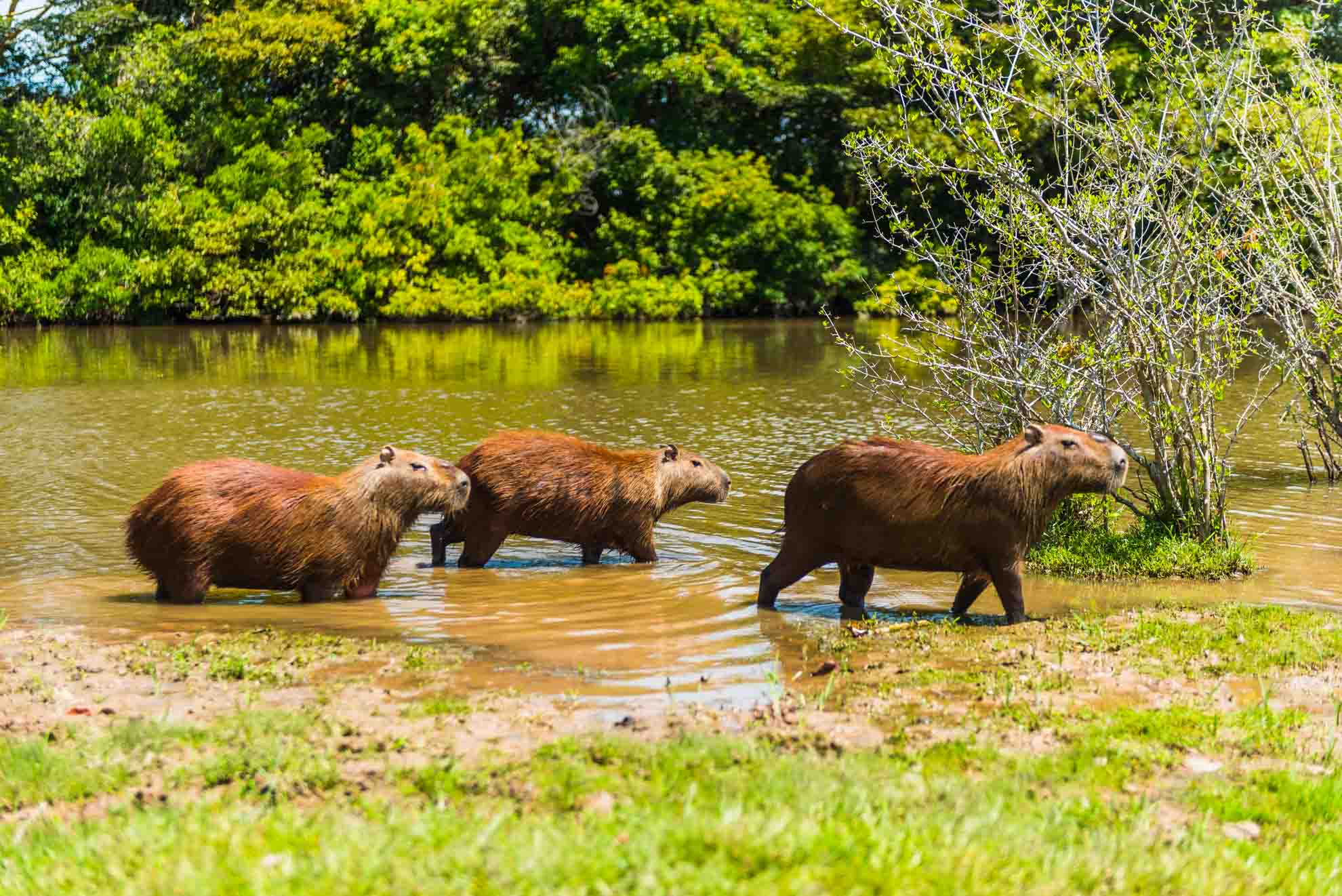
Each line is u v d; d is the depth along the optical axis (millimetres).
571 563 13055
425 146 51281
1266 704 7707
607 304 50312
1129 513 14430
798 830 5113
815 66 52625
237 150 48938
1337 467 16625
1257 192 15031
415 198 49062
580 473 12656
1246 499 15477
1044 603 11141
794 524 10961
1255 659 8758
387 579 12266
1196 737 7164
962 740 7066
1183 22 13266
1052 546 12539
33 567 12383
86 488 16328
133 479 16938
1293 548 13094
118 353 35656
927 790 6074
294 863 4938
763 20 55344
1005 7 13242
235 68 50094
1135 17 41844
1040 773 6531
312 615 10594
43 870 5062
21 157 45656
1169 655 8914
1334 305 14000
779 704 7801
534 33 54938
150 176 47406
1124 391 12680
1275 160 14023
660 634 10000
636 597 11414
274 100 50625
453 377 29719
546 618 10578
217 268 46562
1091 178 12859
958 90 13367
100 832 5496
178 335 42438
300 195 48781
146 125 47750
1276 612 10148
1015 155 12992
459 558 13234
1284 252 13680
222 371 30750
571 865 4840
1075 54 13164
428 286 49375
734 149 55094
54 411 23625
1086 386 12828
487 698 7918
